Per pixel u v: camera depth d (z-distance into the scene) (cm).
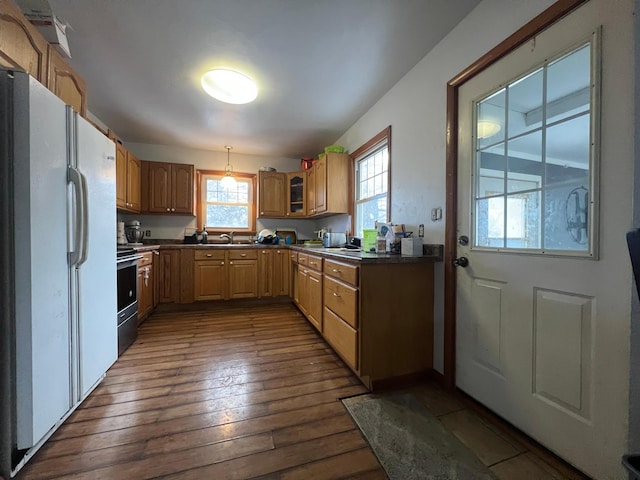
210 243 403
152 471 109
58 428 132
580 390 108
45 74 140
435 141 184
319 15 157
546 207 121
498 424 139
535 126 125
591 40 104
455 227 169
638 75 88
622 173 96
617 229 98
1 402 106
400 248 202
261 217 431
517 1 131
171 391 166
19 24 121
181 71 212
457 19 162
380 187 274
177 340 247
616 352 98
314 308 261
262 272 376
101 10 154
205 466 112
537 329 124
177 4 150
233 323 296
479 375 154
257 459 116
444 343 175
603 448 101
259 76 217
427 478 107
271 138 362
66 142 130
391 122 236
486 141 151
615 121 98
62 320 128
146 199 359
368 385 170
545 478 107
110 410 146
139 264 269
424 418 143
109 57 196
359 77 219
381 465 113
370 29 168
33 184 110
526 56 128
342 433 132
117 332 202
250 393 165
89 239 147
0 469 105
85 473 108
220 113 286
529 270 127
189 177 379
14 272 108
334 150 330
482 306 152
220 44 182
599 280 102
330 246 323
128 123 313
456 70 167
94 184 155
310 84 229
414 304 181
